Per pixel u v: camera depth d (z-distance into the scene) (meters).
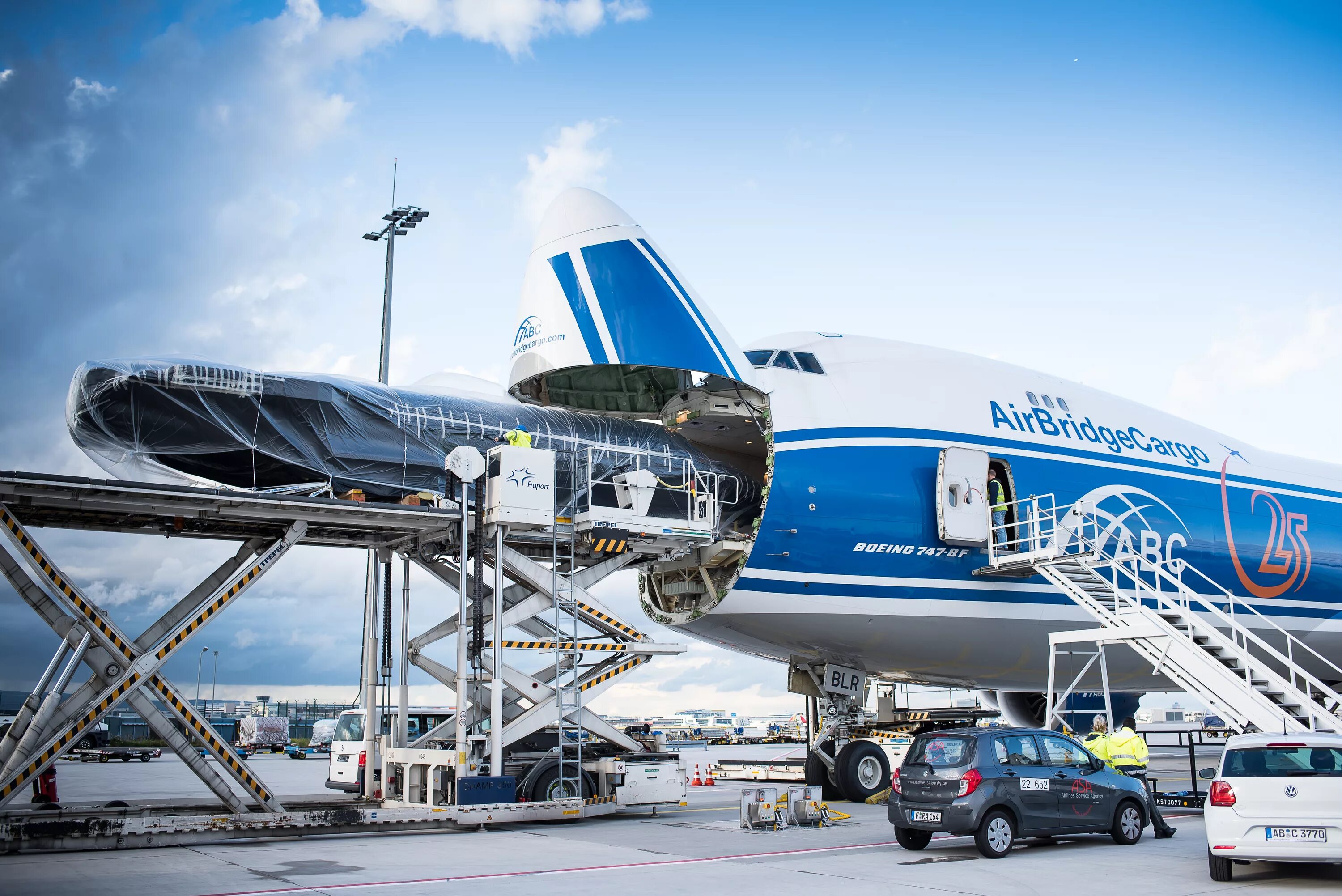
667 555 18.14
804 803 15.70
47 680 13.55
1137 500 22.48
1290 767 9.89
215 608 14.38
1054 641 18.53
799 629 18.80
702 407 18.81
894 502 19.12
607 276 17.06
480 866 11.64
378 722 19.83
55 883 10.45
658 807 19.55
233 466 15.07
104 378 14.07
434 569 17.64
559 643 16.36
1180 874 11.03
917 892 9.97
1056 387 23.19
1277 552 24.52
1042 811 12.64
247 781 14.40
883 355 20.84
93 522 15.76
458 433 16.56
